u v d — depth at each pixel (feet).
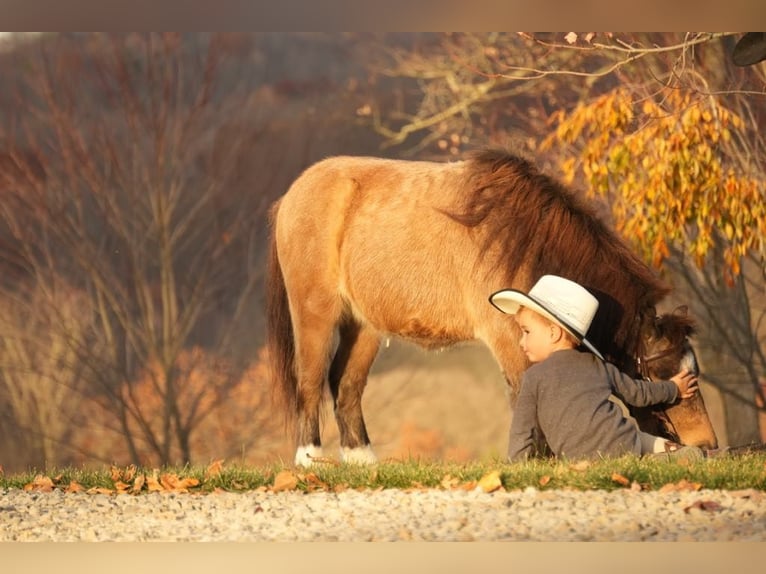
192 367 85.51
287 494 26.61
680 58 41.55
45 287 86.48
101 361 84.74
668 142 41.96
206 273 93.25
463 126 70.18
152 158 94.17
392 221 36.65
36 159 91.97
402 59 76.28
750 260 60.75
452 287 35.19
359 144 97.96
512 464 27.99
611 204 53.72
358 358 39.78
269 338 41.06
